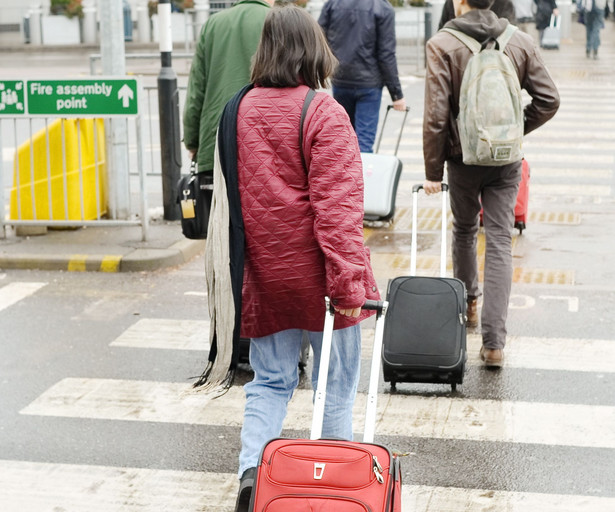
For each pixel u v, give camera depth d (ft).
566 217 34.37
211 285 14.37
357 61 33.73
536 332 23.29
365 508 11.51
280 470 11.89
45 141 31.35
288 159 13.60
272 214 13.64
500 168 20.29
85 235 31.40
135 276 28.32
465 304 19.52
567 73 74.33
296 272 13.73
